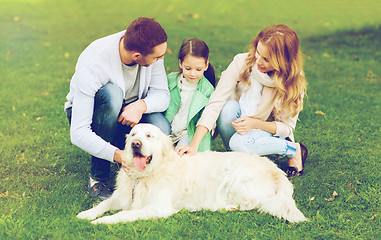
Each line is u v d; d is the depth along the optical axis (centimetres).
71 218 376
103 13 1736
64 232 352
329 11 1758
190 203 407
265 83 447
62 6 1872
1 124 624
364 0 1948
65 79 880
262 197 402
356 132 607
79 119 402
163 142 400
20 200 414
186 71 462
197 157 428
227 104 471
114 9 1825
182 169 409
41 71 944
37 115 667
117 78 413
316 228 366
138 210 382
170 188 397
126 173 399
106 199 417
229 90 473
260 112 458
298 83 437
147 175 396
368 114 678
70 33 1380
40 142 561
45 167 496
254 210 399
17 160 504
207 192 410
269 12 1761
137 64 425
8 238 342
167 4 1938
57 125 627
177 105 479
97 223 366
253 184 404
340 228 369
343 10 1769
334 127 626
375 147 554
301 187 450
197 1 1989
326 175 477
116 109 414
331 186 450
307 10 1783
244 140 456
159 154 394
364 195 425
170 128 455
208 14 1728
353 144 562
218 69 934
